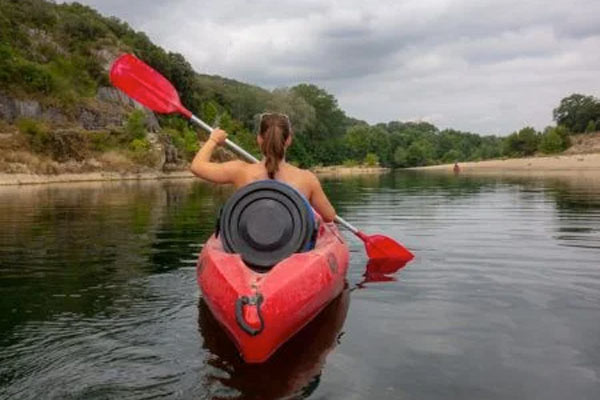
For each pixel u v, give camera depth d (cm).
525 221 785
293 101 8194
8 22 5616
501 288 402
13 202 1409
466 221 803
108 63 6091
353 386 235
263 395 227
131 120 4422
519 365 257
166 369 255
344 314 341
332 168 7969
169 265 504
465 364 259
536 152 9794
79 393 230
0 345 290
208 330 312
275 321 261
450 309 350
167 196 1622
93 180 3697
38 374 251
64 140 3906
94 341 295
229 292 272
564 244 579
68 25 6200
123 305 367
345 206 1110
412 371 251
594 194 1312
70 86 5372
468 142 13325
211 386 236
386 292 396
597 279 422
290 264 299
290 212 319
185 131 6169
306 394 227
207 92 7894
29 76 4728
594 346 279
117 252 580
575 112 11069
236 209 321
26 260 538
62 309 360
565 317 329
